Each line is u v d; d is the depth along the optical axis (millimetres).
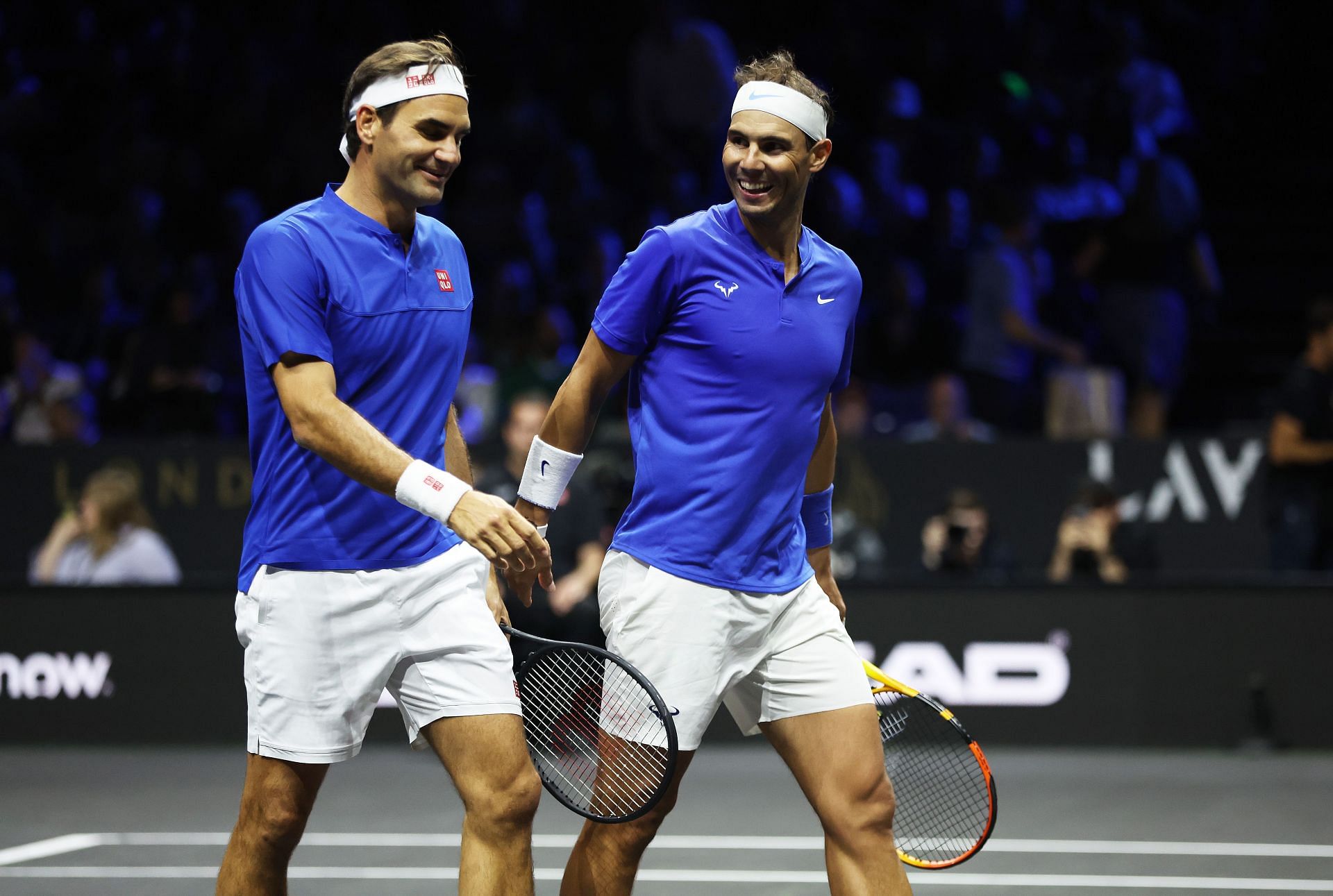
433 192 11445
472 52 48688
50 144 49094
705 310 11641
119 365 39250
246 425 36500
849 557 29688
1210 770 25219
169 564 29266
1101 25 48500
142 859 19328
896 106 43625
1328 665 26844
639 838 12023
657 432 11891
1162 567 30203
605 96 48562
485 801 11289
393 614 11422
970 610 27359
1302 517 28922
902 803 13664
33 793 23766
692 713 11789
